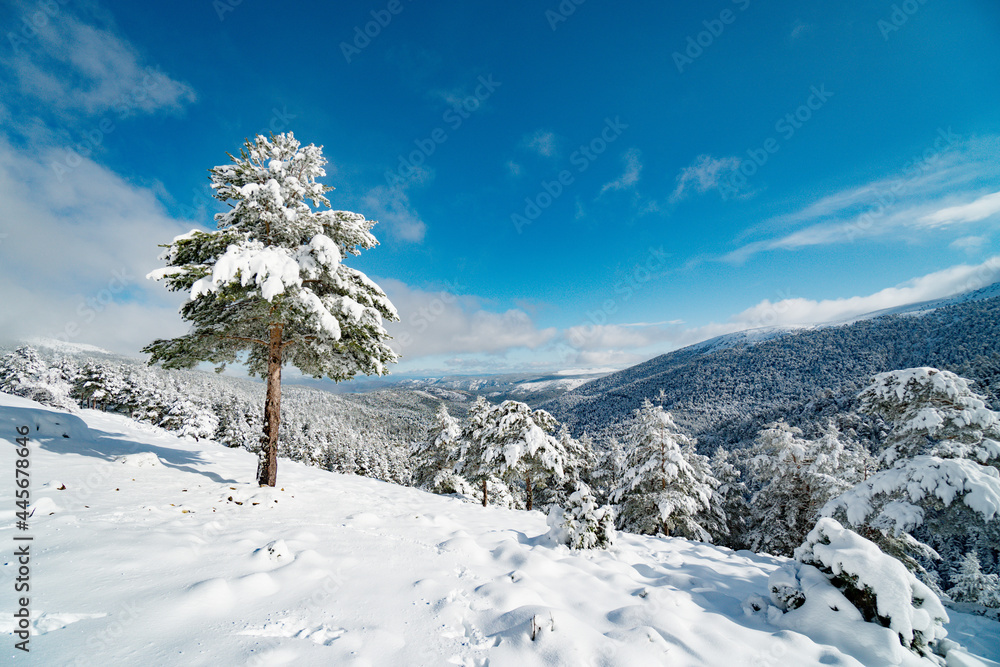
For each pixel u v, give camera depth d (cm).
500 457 1891
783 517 2122
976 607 698
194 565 385
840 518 1002
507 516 1028
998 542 822
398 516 748
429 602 382
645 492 1928
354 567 446
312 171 958
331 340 896
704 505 1927
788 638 400
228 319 853
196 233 777
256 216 874
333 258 813
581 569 562
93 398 3731
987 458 897
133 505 558
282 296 782
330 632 307
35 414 988
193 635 275
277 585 370
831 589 460
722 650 357
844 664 362
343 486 1030
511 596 400
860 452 2169
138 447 1038
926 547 907
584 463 2547
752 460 2356
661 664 323
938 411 976
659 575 611
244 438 4825
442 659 293
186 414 3719
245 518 591
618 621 400
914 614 431
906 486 882
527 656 306
